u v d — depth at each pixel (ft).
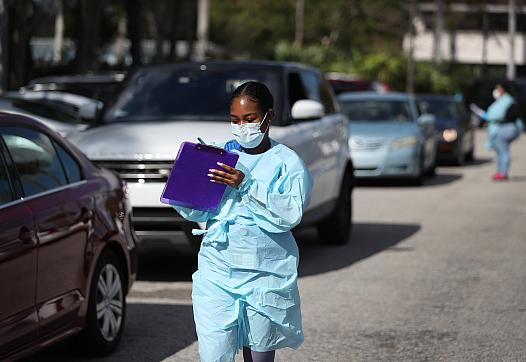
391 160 155.53
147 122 85.61
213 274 39.01
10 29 171.53
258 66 90.89
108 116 88.02
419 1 561.43
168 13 284.82
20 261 47.96
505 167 173.37
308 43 498.28
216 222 39.11
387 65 424.05
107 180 60.18
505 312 69.05
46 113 112.27
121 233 59.52
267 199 38.06
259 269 38.78
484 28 563.89
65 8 245.86
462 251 95.66
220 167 38.09
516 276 82.64
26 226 49.01
